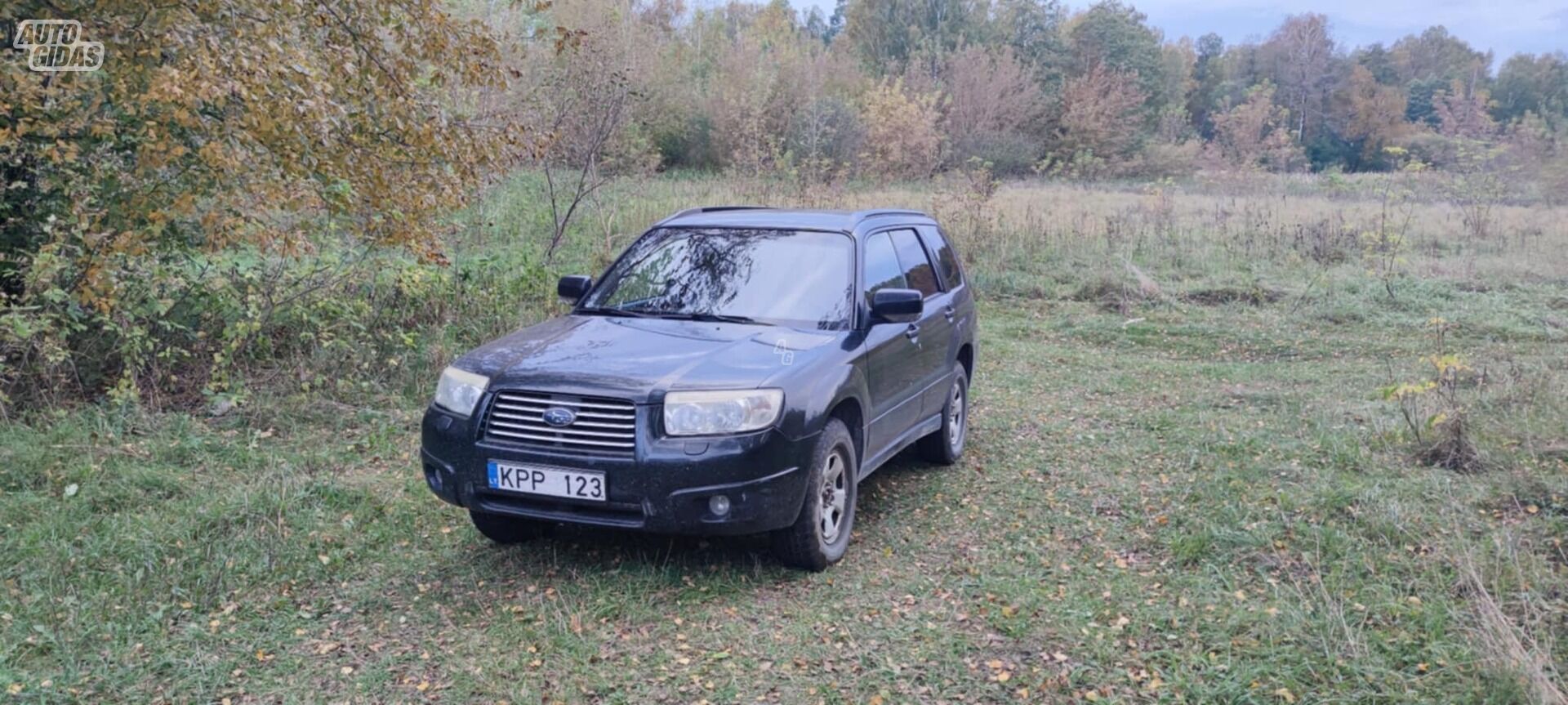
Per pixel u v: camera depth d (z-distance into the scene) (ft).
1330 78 213.05
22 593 14.75
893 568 16.31
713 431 14.39
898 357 18.66
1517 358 33.65
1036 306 45.37
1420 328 39.63
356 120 24.32
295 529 17.44
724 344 16.15
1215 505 18.88
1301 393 28.78
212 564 15.79
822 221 19.44
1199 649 13.32
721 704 12.14
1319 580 14.89
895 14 192.44
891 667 13.00
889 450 18.84
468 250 41.32
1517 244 57.47
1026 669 12.96
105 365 25.29
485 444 14.87
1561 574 15.10
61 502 18.17
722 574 15.79
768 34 171.73
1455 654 12.84
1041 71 178.29
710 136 103.24
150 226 22.16
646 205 54.19
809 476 15.23
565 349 16.10
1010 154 131.75
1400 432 22.62
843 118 102.47
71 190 22.68
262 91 20.65
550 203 51.55
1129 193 99.40
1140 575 15.97
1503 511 18.22
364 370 27.04
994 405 27.84
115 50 21.18
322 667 13.05
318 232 26.09
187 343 26.37
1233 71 254.68
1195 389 29.89
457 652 13.41
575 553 16.63
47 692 12.10
